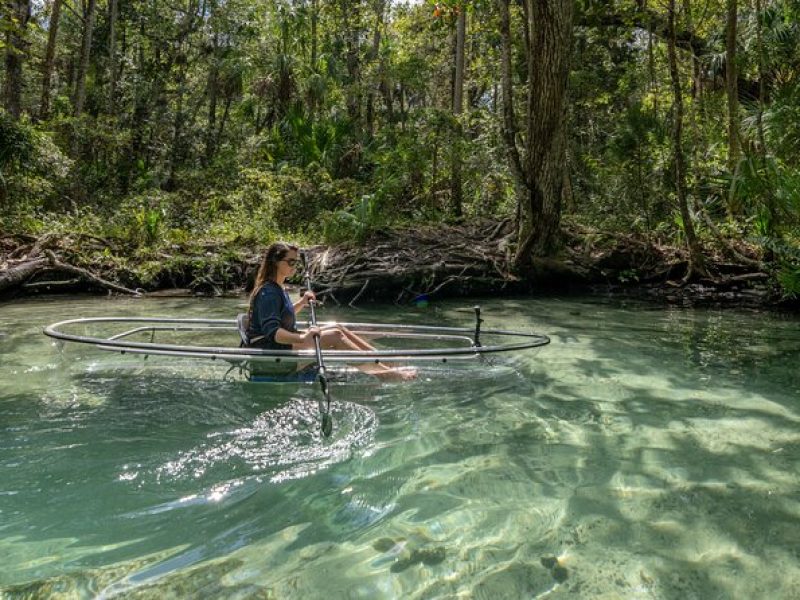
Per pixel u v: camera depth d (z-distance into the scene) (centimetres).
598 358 495
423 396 384
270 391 380
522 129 1282
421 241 997
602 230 1042
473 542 218
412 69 1812
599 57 1576
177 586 190
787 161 865
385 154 1334
